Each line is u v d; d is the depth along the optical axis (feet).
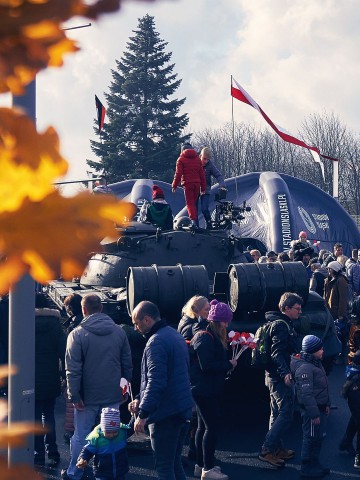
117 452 20.16
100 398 23.16
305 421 25.23
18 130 1.97
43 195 1.93
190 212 39.52
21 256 1.93
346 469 26.50
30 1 1.87
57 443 29.37
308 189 100.68
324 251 64.03
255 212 96.68
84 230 1.95
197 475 25.09
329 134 192.65
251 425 31.42
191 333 24.86
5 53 1.94
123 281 33.86
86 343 23.09
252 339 26.30
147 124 122.93
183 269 29.01
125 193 100.94
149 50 119.96
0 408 2.06
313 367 25.16
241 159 193.88
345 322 47.42
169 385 20.22
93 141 124.36
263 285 29.63
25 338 17.04
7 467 1.87
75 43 1.96
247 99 50.31
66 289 34.94
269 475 25.59
